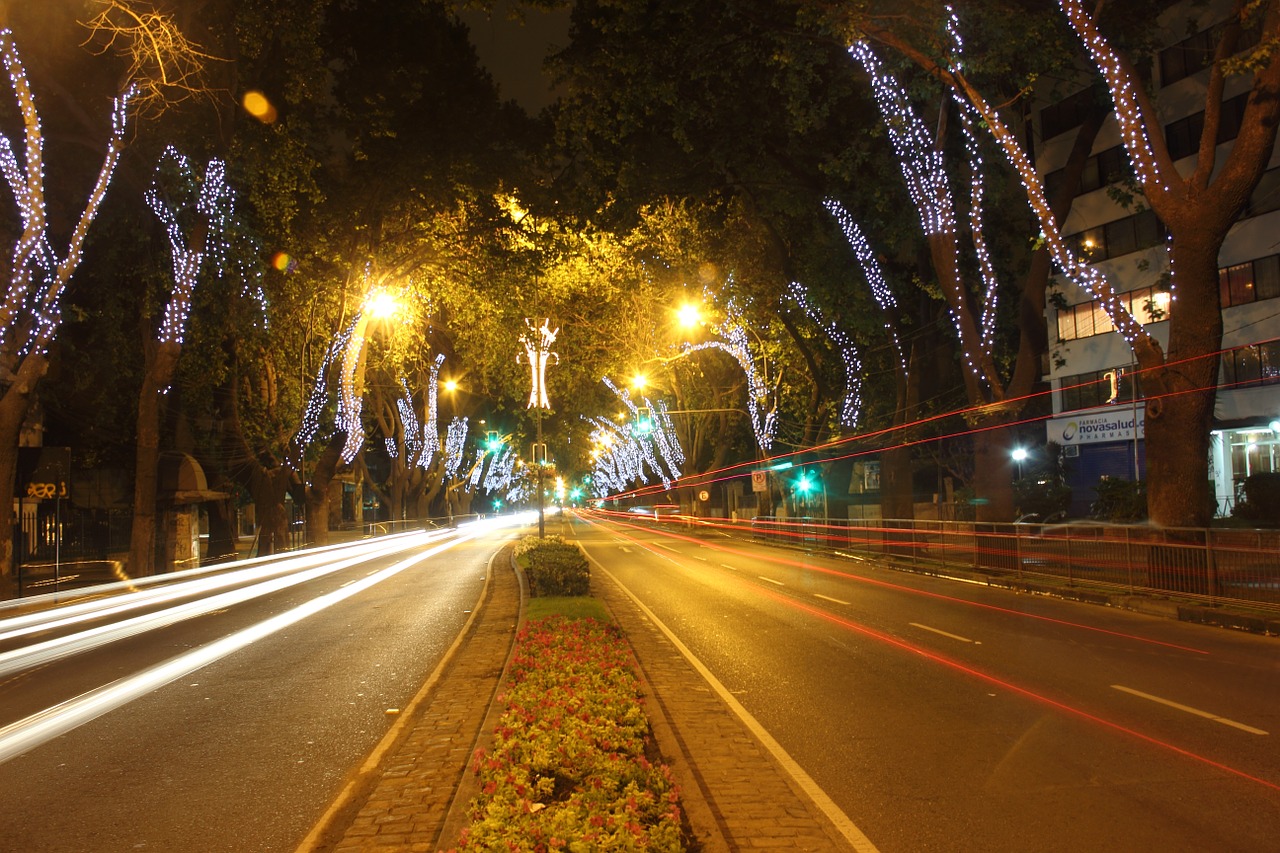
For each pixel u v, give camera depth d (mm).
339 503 69938
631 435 73438
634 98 22891
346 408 35719
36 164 17594
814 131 25719
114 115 19469
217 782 7461
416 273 35750
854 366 33094
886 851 5500
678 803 5992
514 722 7258
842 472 38219
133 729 9422
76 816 6703
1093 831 5781
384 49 28031
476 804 5652
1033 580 21016
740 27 21656
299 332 34844
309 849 5934
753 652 12648
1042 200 17766
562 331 44625
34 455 25719
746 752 7621
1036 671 10969
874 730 8312
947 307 29234
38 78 20750
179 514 34062
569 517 111688
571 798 5336
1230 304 34938
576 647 10453
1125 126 16891
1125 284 38750
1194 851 5449
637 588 22172
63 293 27469
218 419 38406
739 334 38938
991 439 23719
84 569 31062
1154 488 17469
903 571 27172
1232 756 7316
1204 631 14195
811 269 28453
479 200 31672
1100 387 40594
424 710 9797
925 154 22703
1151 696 9523
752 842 5621
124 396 32844
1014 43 18234
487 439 78875
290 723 9453
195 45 21500
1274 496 28953
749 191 27453
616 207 26359
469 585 24641
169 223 24156
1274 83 15633
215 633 16734
